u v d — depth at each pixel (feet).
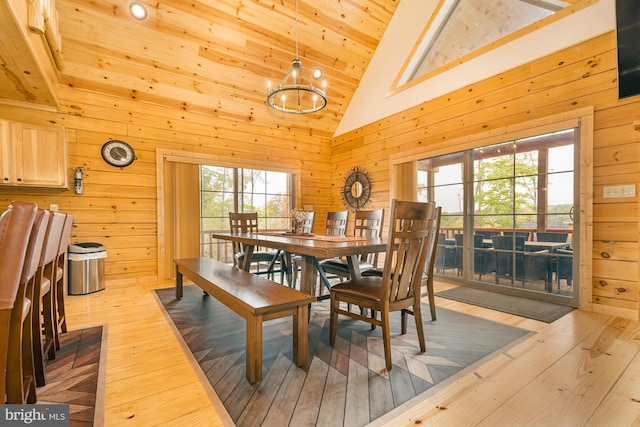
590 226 8.65
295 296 5.79
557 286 9.70
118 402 4.61
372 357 6.08
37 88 9.58
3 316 2.98
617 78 8.10
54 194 11.26
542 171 9.86
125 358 6.09
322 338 7.07
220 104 14.46
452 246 12.64
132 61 11.64
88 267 11.07
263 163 16.38
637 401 4.53
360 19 13.50
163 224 13.30
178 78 12.78
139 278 12.87
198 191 14.30
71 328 7.72
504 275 11.00
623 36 7.92
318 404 4.54
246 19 11.74
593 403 4.50
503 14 11.12
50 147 10.48
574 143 9.00
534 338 6.91
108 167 12.25
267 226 17.08
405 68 14.03
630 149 8.00
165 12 10.69
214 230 15.48
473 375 5.34
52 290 6.15
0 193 10.48
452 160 12.50
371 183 15.98
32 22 7.02
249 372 5.16
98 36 10.62
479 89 11.27
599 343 6.58
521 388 4.91
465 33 12.28
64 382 5.18
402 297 6.04
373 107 15.70
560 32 9.23
